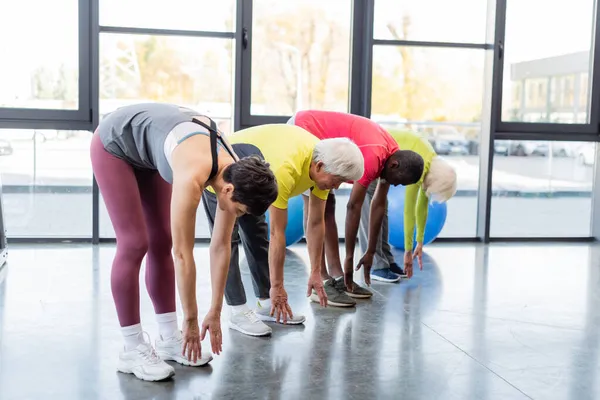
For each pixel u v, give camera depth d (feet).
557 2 19.17
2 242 14.51
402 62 18.80
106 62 17.53
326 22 18.43
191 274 6.92
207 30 17.89
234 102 17.98
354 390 8.05
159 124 7.30
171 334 8.77
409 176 10.75
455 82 19.10
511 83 19.16
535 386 8.30
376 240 11.82
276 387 8.09
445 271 15.15
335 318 11.14
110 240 17.74
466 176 19.49
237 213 6.88
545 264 16.24
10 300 11.69
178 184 6.74
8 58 16.99
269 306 10.73
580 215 20.10
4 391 7.77
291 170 8.77
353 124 11.06
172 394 7.78
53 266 14.60
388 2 18.56
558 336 10.40
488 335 10.39
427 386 8.23
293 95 18.51
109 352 9.17
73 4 17.12
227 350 9.37
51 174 17.71
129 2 17.43
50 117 17.33
